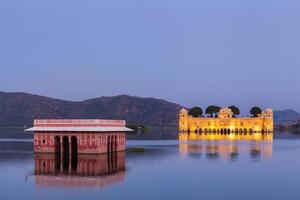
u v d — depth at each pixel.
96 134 98.94
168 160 93.56
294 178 68.19
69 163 85.25
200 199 52.50
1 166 81.19
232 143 163.50
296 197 53.97
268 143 163.50
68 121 101.44
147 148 132.75
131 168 79.00
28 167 79.62
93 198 52.38
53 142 103.31
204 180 65.88
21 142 173.50
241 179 67.19
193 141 181.88
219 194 55.41
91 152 99.69
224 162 90.00
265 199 52.75
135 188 58.81
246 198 53.31
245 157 101.38
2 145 149.50
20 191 56.19
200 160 94.06
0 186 59.62
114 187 59.34
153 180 65.44
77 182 63.00
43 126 104.06
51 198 52.28
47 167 79.50
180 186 60.84
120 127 113.69
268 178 68.12
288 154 109.81
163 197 53.34
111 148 108.38
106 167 79.88
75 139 104.94
